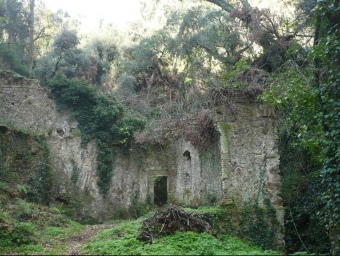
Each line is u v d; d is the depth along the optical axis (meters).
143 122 18.75
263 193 9.92
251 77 11.16
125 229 9.19
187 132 12.48
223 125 10.30
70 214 17.09
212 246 7.31
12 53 20.61
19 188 13.99
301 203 11.64
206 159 12.00
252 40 17.42
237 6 19.97
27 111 18.08
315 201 10.54
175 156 18.48
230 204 9.76
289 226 11.41
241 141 10.24
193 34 21.55
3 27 21.92
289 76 11.45
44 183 16.89
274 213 9.75
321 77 8.88
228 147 10.14
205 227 8.62
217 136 10.90
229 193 9.86
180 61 24.39
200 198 12.59
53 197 17.20
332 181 7.63
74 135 18.19
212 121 11.05
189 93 18.06
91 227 12.94
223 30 20.47
